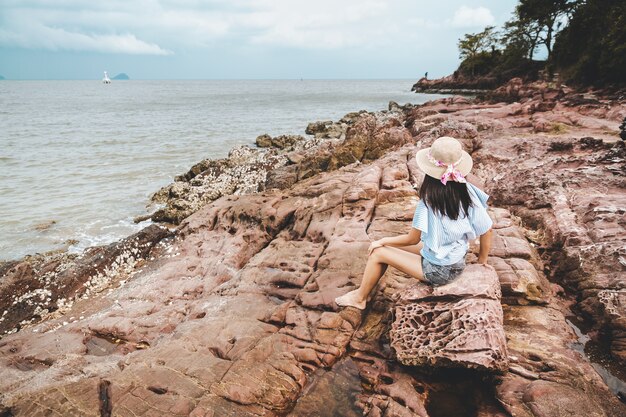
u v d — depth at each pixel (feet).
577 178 23.35
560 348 12.76
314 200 24.54
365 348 13.70
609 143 32.32
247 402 11.43
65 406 11.18
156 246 28.12
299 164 43.04
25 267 24.94
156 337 17.21
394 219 20.88
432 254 12.65
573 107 68.59
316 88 495.00
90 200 44.78
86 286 24.35
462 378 12.25
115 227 37.24
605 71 116.37
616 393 11.67
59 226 37.35
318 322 14.71
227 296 18.63
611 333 13.84
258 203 27.20
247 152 64.64
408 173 27.32
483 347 11.51
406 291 13.70
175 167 61.67
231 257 23.49
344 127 92.43
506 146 36.11
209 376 12.19
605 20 138.10
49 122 121.08
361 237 19.57
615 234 17.47
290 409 11.60
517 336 13.52
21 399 11.46
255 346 13.64
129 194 47.24
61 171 57.52
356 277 16.79
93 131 99.60
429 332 12.50
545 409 10.39
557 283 17.40
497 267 16.35
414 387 11.95
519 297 15.43
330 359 13.21
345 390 12.12
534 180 24.58
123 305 20.67
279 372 12.56
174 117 138.21
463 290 12.73
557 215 20.45
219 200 30.42
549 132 47.39
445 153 11.38
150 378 12.05
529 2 173.17
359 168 30.78
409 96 251.39
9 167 59.26
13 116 141.18
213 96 300.61
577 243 17.97
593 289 15.58
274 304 17.16
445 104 115.34
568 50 154.20
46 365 16.08
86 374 13.00
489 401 11.35
